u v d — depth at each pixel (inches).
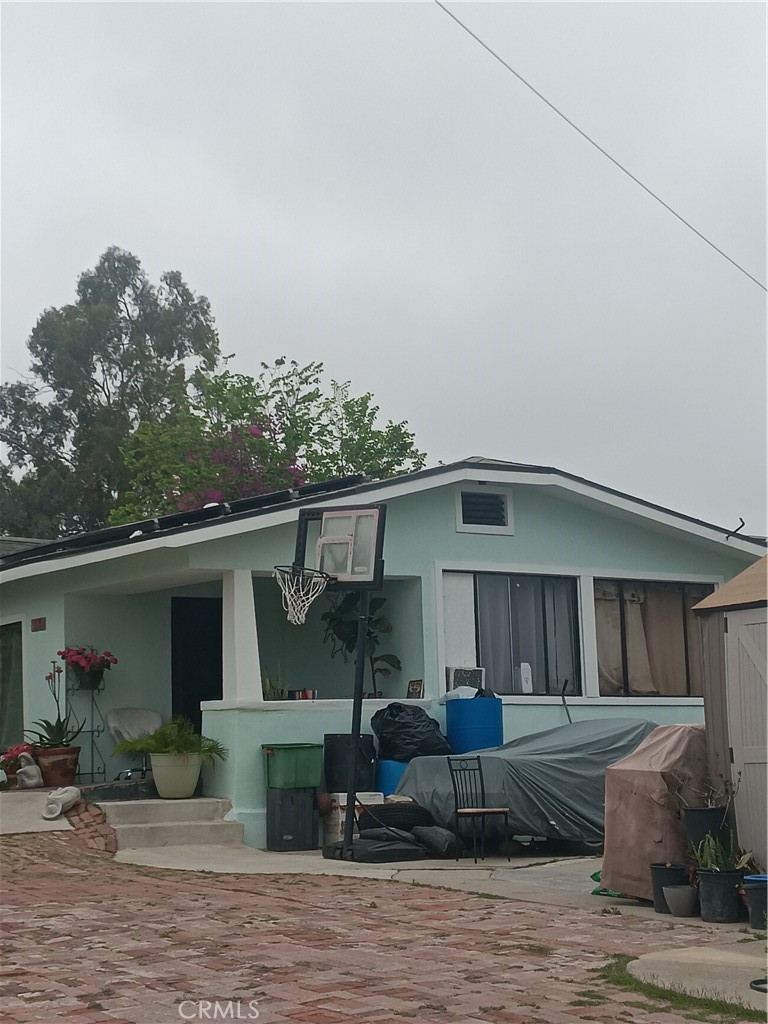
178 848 536.7
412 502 641.6
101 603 660.7
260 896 391.5
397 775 577.3
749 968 269.3
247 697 582.9
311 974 268.8
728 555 743.1
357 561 522.0
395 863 492.7
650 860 370.3
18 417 1533.0
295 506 593.3
